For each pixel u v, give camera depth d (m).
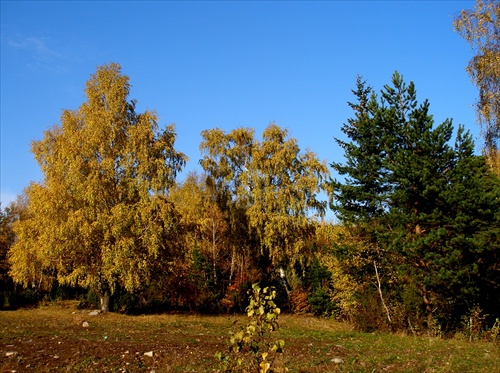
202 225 33.41
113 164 26.58
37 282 40.94
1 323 18.58
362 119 23.70
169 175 27.97
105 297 28.25
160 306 31.52
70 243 25.39
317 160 34.59
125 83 28.86
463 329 19.30
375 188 23.14
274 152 34.66
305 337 17.08
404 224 20.50
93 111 27.55
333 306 30.48
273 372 7.14
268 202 32.62
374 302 22.95
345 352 12.58
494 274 20.02
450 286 18.97
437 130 20.52
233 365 7.08
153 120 28.94
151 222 26.16
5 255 40.38
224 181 35.94
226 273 40.78
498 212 18.72
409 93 22.52
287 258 33.91
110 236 26.09
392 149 22.05
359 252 23.64
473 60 21.80
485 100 21.41
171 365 9.76
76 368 9.22
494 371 9.45
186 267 32.91
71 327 17.91
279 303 34.75
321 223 33.50
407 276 21.09
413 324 20.53
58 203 25.56
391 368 9.84
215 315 30.66
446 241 18.86
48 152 28.02
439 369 9.66
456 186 19.02
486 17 21.48
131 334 15.86
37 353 10.75
